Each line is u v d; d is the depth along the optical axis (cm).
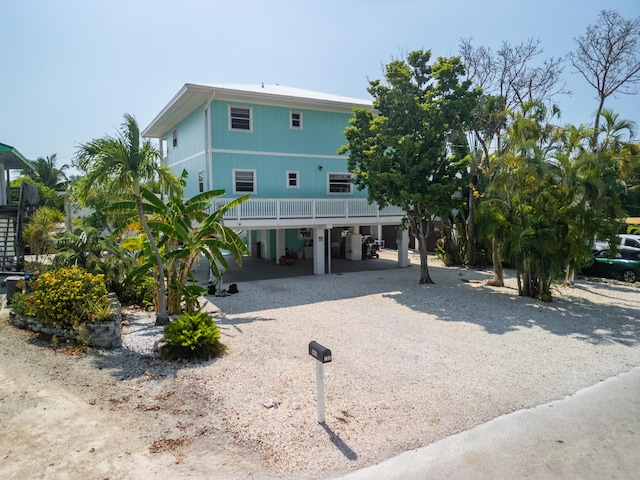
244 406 607
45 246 1753
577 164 1277
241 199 1188
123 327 987
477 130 1978
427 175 1529
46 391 637
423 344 907
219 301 1342
